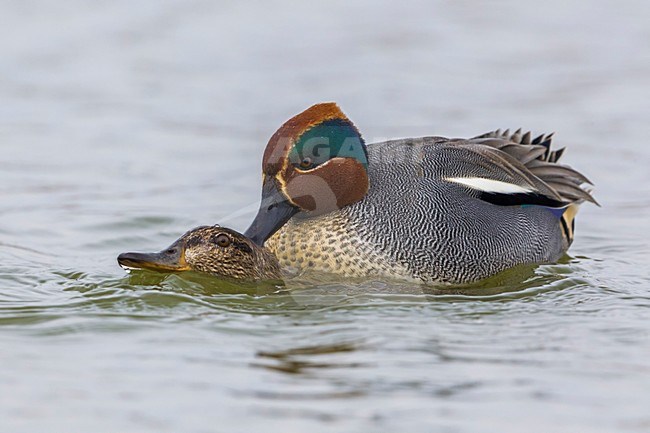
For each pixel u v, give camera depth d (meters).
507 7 27.30
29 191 17.25
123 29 25.27
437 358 10.19
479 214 13.55
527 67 23.52
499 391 9.44
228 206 16.75
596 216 16.77
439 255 13.09
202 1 27.09
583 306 11.97
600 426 8.83
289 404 9.15
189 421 8.83
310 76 22.81
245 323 11.14
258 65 23.41
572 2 27.69
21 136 19.89
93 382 9.55
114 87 22.38
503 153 14.20
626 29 25.70
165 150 19.41
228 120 20.80
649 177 18.38
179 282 12.38
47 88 22.27
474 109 21.22
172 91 22.17
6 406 9.07
